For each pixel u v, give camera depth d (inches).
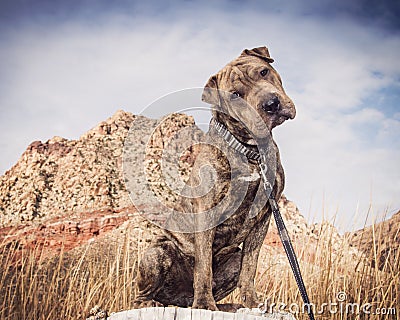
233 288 110.3
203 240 98.6
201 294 97.7
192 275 105.6
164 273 103.6
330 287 166.7
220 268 107.6
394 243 175.2
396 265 169.8
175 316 90.7
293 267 104.0
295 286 165.8
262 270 172.6
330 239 173.0
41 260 174.4
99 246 177.2
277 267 171.8
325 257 171.8
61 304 164.9
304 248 175.3
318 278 167.6
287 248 102.9
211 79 104.6
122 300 163.3
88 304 163.3
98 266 171.8
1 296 164.1
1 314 160.1
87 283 167.9
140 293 104.7
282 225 102.2
